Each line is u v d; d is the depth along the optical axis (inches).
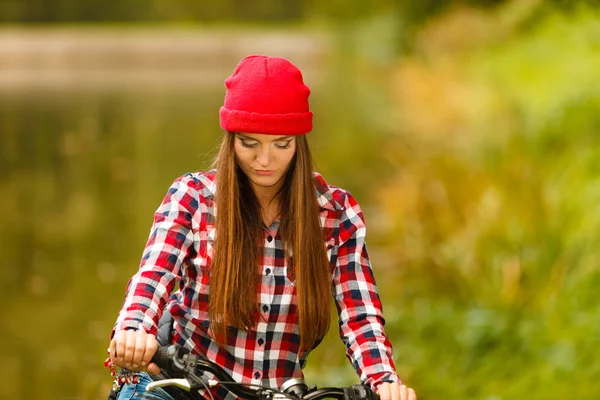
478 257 631.2
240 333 259.9
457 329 558.3
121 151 1379.2
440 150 1120.2
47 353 569.6
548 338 538.0
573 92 964.0
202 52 3457.2
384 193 935.0
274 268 260.1
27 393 508.1
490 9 2116.1
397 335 569.0
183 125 1707.7
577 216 660.1
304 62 3238.2
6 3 4279.0
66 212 964.0
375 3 2945.4
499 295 592.4
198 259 258.8
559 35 1482.5
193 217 259.3
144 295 244.5
